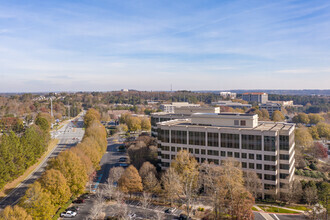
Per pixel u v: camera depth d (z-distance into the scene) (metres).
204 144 108.75
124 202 92.94
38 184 73.94
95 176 118.12
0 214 61.91
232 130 103.00
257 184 96.62
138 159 128.62
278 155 98.69
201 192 102.25
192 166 96.94
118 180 98.31
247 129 101.50
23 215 62.91
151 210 87.31
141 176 102.25
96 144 142.12
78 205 91.19
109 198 96.88
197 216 82.94
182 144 113.38
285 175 98.06
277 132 97.75
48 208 71.88
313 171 120.44
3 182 98.56
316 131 188.50
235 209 74.44
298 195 92.94
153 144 155.75
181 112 168.75
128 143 183.25
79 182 91.44
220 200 79.12
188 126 112.50
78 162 94.25
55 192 79.56
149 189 97.75
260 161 98.56
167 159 116.94
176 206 90.38
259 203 93.75
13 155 109.75
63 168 90.19
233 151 103.25
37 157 140.38
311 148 147.62
